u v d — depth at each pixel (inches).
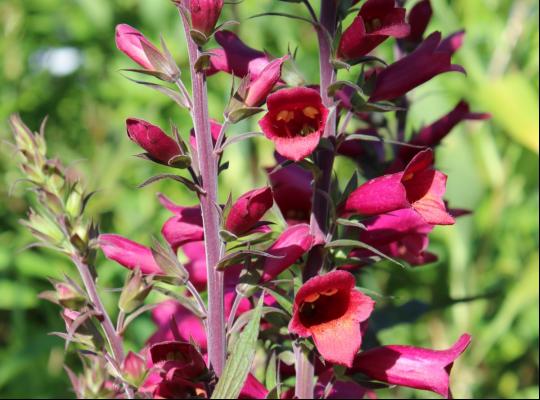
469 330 33.6
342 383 22.3
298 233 20.3
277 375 20.6
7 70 45.1
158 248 20.1
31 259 36.9
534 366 35.9
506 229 37.4
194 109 19.7
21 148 19.9
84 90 44.1
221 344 20.1
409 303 25.8
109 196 38.9
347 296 19.6
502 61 36.8
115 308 34.2
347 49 20.1
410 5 31.0
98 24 44.9
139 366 19.1
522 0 37.6
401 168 22.6
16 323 35.5
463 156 34.2
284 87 21.0
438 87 35.1
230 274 22.2
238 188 36.6
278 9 41.2
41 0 46.1
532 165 37.1
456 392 32.3
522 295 33.4
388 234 22.0
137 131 19.3
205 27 19.2
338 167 38.0
